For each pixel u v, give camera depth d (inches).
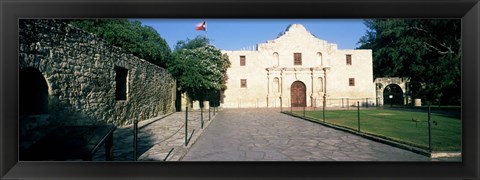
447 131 343.3
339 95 1222.9
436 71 1015.6
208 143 296.0
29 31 238.1
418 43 1031.6
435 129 362.6
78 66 312.3
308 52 1237.1
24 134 233.0
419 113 676.7
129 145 272.8
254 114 772.6
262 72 1221.1
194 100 1037.8
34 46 244.1
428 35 995.9
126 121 445.4
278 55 1229.7
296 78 1224.8
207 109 978.7
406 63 1196.5
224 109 1063.6
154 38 926.4
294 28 1240.8
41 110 259.9
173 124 470.6
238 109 1069.1
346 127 398.3
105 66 376.5
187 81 885.8
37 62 247.0
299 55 1235.9
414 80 1185.4
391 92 1241.4
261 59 1224.8
